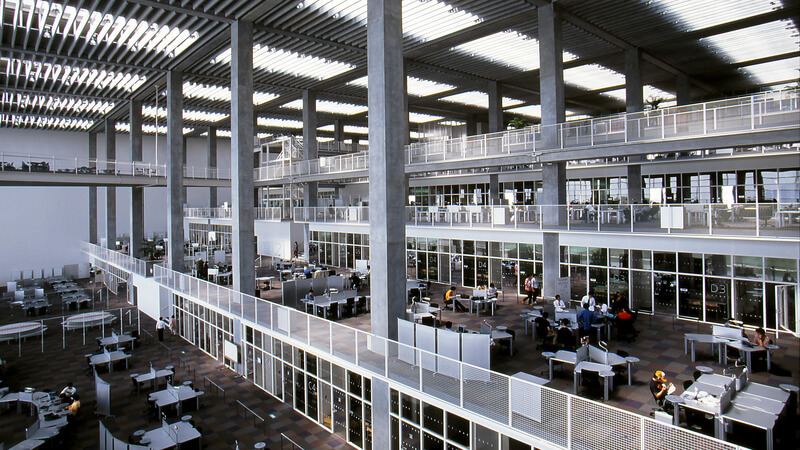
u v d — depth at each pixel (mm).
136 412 14789
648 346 15008
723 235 15609
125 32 21531
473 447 9453
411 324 12336
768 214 14672
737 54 27938
